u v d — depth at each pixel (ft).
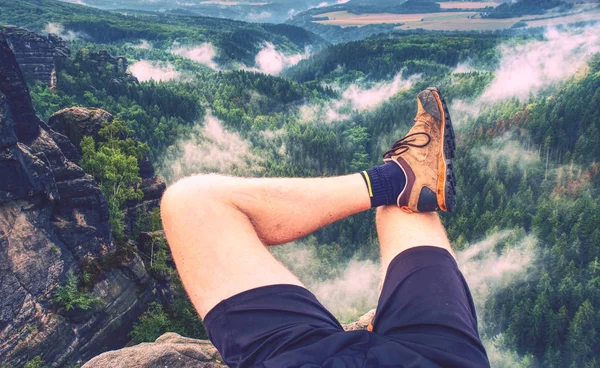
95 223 152.56
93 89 590.14
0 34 137.39
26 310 126.72
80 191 149.79
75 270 142.82
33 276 130.21
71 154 171.32
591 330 344.08
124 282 155.22
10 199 128.67
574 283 409.08
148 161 207.21
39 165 135.54
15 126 142.31
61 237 142.31
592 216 489.67
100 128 194.80
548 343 355.15
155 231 189.78
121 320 149.79
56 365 129.08
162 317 157.28
